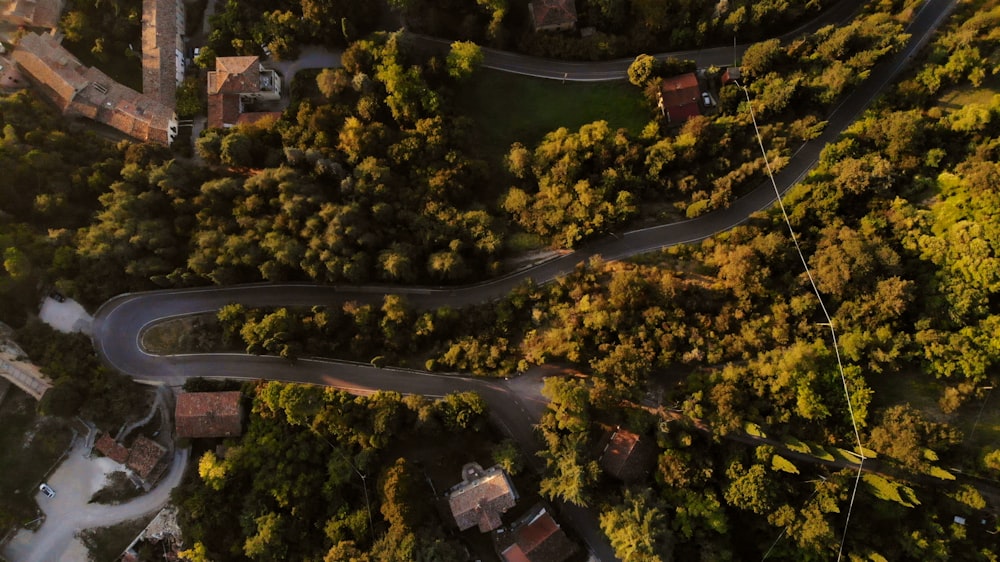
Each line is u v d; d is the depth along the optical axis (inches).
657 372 3415.4
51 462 3198.8
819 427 3152.1
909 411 3009.4
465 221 3713.1
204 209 3693.4
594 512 3275.1
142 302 3629.4
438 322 3494.1
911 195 3484.3
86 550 3132.4
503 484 3097.9
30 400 3230.8
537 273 3779.5
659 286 3442.4
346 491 3213.6
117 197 3604.8
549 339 3412.9
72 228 3622.0
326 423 3211.1
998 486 2960.1
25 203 3570.4
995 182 3206.2
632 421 3203.7
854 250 3248.0
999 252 3070.9
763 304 3457.2
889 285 3159.5
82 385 3221.0
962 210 3262.8
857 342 3120.1
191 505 3073.3
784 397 3139.8
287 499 3102.9
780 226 3622.0
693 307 3447.3
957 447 2994.6
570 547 3117.6
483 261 3750.0
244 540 3112.7
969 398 3053.6
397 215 3747.5
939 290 3157.0
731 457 3129.9
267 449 3179.1
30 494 3159.5
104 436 3228.3
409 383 3486.7
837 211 3563.0
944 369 3046.3
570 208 3732.8
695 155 3811.5
